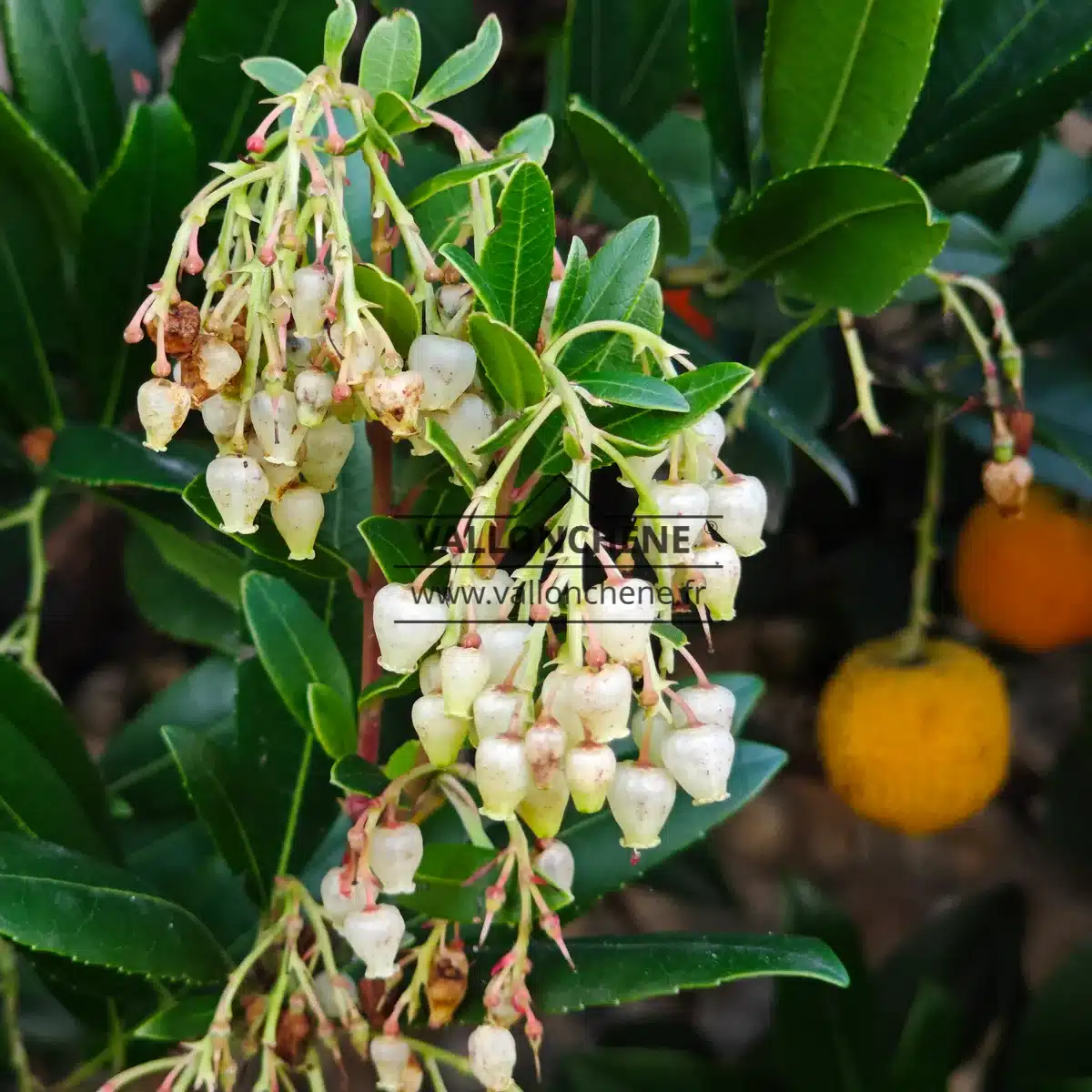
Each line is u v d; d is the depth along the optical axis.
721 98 0.37
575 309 0.29
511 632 0.28
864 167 0.33
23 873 0.31
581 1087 0.44
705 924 0.62
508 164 0.29
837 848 0.65
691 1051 0.50
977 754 0.43
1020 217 0.45
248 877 0.35
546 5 0.52
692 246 0.42
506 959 0.30
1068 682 0.62
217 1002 0.33
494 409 0.30
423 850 0.31
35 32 0.37
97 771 0.35
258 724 0.35
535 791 0.28
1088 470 0.38
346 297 0.28
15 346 0.38
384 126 0.30
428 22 0.40
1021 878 0.63
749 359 0.41
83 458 0.36
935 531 0.53
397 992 0.34
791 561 0.56
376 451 0.32
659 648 0.33
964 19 0.37
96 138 0.38
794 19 0.35
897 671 0.44
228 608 0.44
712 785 0.29
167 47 0.54
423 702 0.28
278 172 0.28
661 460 0.29
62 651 0.61
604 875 0.34
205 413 0.29
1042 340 0.41
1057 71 0.37
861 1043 0.42
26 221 0.37
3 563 0.52
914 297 0.38
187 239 0.28
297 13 0.36
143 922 0.32
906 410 0.47
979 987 0.46
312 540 0.29
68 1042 0.43
